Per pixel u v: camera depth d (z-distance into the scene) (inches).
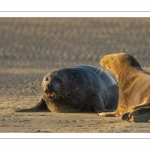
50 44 5467.5
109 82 2335.1
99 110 2166.6
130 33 5851.4
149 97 1844.2
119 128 1713.8
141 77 1956.2
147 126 1732.3
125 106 1959.9
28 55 4877.0
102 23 6387.8
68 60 4611.2
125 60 2032.5
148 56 4662.9
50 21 6574.8
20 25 6397.6
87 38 5738.2
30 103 2393.0
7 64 4325.8
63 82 2143.2
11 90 2876.5
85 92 2191.2
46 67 4143.7
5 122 1871.3
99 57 4773.6
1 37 5797.2
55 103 2156.7
